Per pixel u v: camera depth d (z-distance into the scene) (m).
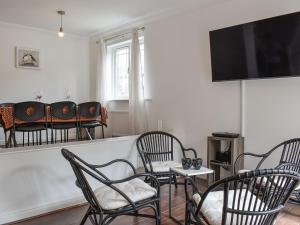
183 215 2.60
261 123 3.32
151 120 4.74
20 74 5.36
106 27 5.34
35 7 4.22
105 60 5.62
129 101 4.91
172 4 4.07
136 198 2.00
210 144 3.49
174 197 3.07
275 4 3.18
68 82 5.98
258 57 3.16
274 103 3.21
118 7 4.21
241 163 3.38
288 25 2.88
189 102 4.11
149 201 2.08
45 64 5.66
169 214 2.60
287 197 1.59
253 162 3.40
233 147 3.26
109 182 1.90
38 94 5.57
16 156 2.47
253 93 3.38
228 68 3.46
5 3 4.04
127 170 3.31
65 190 2.78
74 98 6.08
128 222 2.46
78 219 2.52
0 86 5.14
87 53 6.24
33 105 3.72
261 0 3.30
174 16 4.27
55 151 2.71
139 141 3.36
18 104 3.62
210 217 1.67
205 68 3.89
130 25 5.01
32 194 2.57
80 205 2.84
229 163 3.33
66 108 4.00
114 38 5.40
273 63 3.04
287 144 2.90
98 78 5.70
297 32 2.82
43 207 2.62
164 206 2.82
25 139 5.35
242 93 3.46
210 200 1.86
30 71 5.48
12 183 2.45
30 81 5.48
